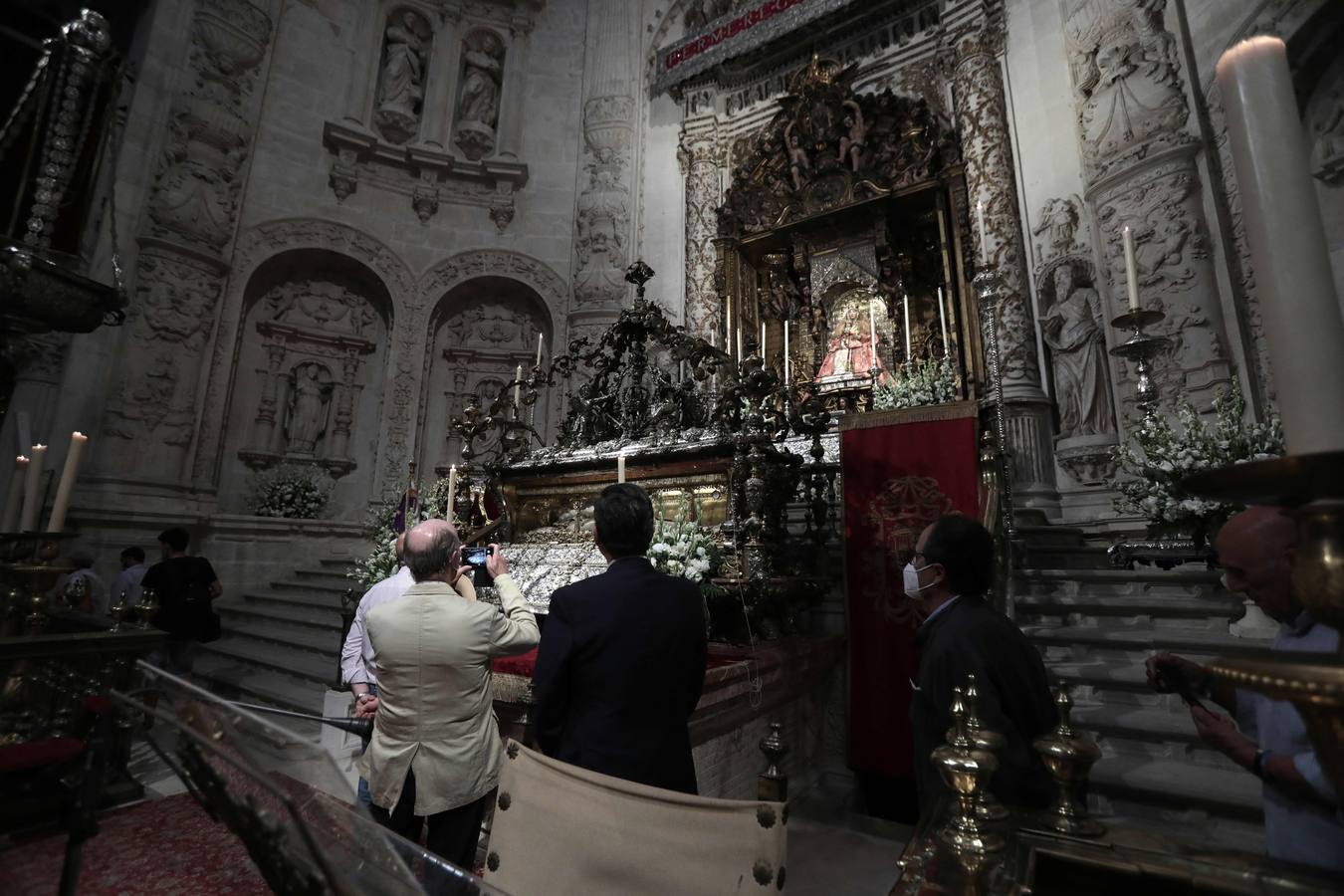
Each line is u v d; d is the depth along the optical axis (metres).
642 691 2.01
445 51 12.62
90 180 3.69
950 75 9.85
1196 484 0.68
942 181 9.14
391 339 11.58
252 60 10.62
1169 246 6.74
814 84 10.48
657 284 11.64
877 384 8.55
